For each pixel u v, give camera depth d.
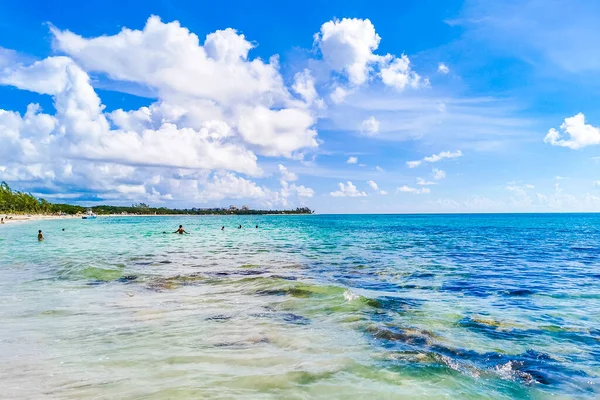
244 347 8.25
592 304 12.65
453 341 8.77
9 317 10.61
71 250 31.42
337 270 20.09
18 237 50.50
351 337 9.01
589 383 6.62
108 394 5.91
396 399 5.91
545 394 6.20
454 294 14.17
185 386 6.24
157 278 17.11
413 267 21.34
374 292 14.47
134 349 8.06
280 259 25.08
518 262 23.80
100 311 11.36
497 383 6.57
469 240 44.91
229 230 74.88
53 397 5.77
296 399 5.83
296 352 7.97
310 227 89.94
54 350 7.97
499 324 10.20
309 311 11.48
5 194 165.25
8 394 5.86
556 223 116.06
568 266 22.05
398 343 8.60
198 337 8.91
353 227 89.56
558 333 9.41
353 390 6.19
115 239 46.66
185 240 45.12
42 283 15.94
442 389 6.29
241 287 15.08
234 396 5.90
